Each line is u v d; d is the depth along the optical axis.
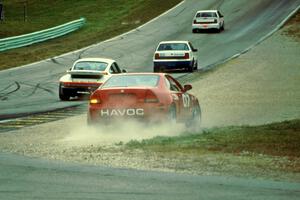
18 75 106.12
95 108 45.34
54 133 48.34
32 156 35.03
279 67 107.94
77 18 186.75
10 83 96.81
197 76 101.38
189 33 161.25
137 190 25.89
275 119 59.78
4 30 167.50
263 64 112.06
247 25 168.25
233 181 28.19
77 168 31.06
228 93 81.31
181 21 176.12
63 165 31.94
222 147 37.50
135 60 126.69
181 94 48.81
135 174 29.55
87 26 172.88
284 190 26.31
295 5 186.38
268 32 155.62
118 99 44.97
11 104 74.19
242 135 42.16
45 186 26.59
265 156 34.88
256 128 46.16
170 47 107.50
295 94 79.94
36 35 146.75
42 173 29.61
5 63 119.81
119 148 37.47
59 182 27.48
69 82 76.06
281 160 33.69
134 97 44.81
